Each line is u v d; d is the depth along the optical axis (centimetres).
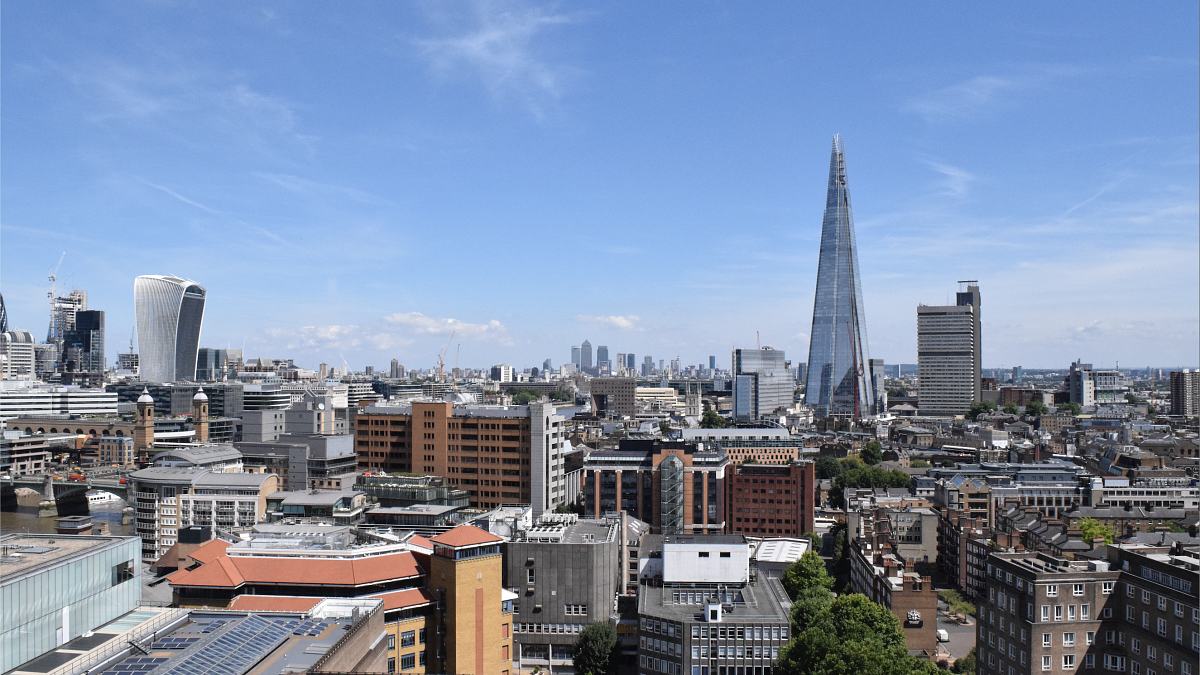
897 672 15012
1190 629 15038
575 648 19412
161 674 11269
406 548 18500
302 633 13638
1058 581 16875
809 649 15850
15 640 11500
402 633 17125
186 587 16575
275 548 18038
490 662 18050
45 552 13188
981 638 18962
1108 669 16850
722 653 17650
